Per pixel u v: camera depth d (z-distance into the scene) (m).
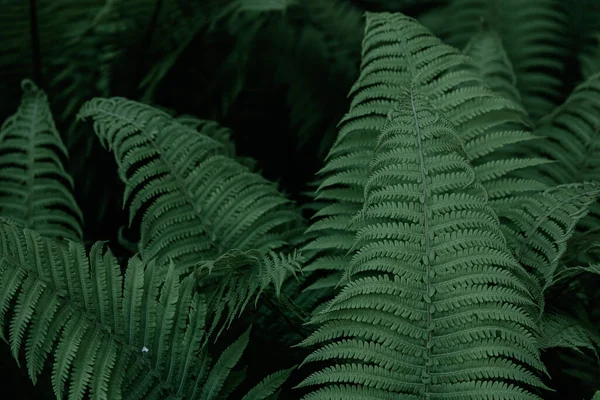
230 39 3.10
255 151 3.17
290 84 3.11
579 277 1.90
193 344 1.78
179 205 2.10
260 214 2.10
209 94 3.04
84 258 1.77
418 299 1.68
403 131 1.83
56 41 2.97
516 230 1.99
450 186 1.76
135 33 2.92
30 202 2.30
